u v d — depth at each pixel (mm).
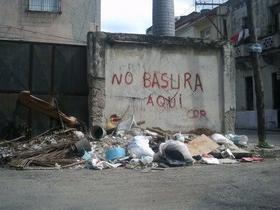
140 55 12453
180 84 12836
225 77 13242
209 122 13047
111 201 6234
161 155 9883
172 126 12656
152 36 12523
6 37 19969
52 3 20500
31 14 20266
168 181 7801
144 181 7812
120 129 11711
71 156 10062
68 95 12055
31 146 10766
